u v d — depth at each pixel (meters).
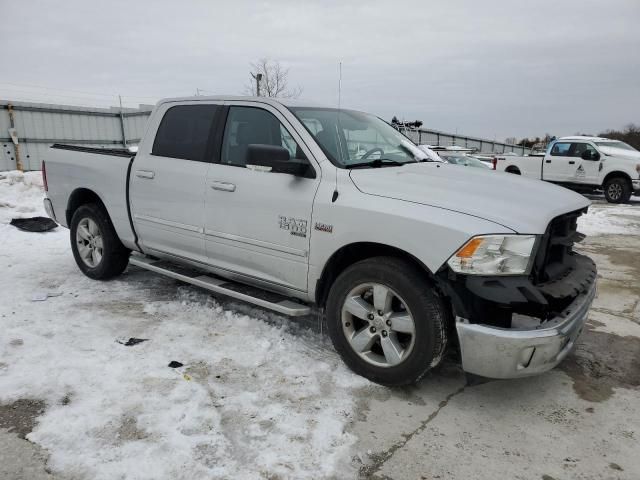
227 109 4.23
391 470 2.57
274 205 3.71
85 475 2.43
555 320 2.96
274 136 3.91
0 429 2.75
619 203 15.09
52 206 5.75
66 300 4.77
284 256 3.72
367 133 4.29
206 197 4.15
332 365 3.60
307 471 2.52
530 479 2.55
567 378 3.62
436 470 2.58
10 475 2.42
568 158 16.05
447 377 3.56
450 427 2.96
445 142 33.78
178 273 4.61
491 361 2.90
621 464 2.68
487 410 3.16
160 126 4.68
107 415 2.89
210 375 3.40
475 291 2.87
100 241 5.29
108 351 3.69
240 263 4.06
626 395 3.40
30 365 3.43
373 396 3.25
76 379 3.27
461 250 2.89
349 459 2.63
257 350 3.78
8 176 11.45
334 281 3.63
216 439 2.73
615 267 7.02
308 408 3.06
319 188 3.52
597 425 3.04
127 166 4.81
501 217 2.98
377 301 3.27
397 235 3.11
